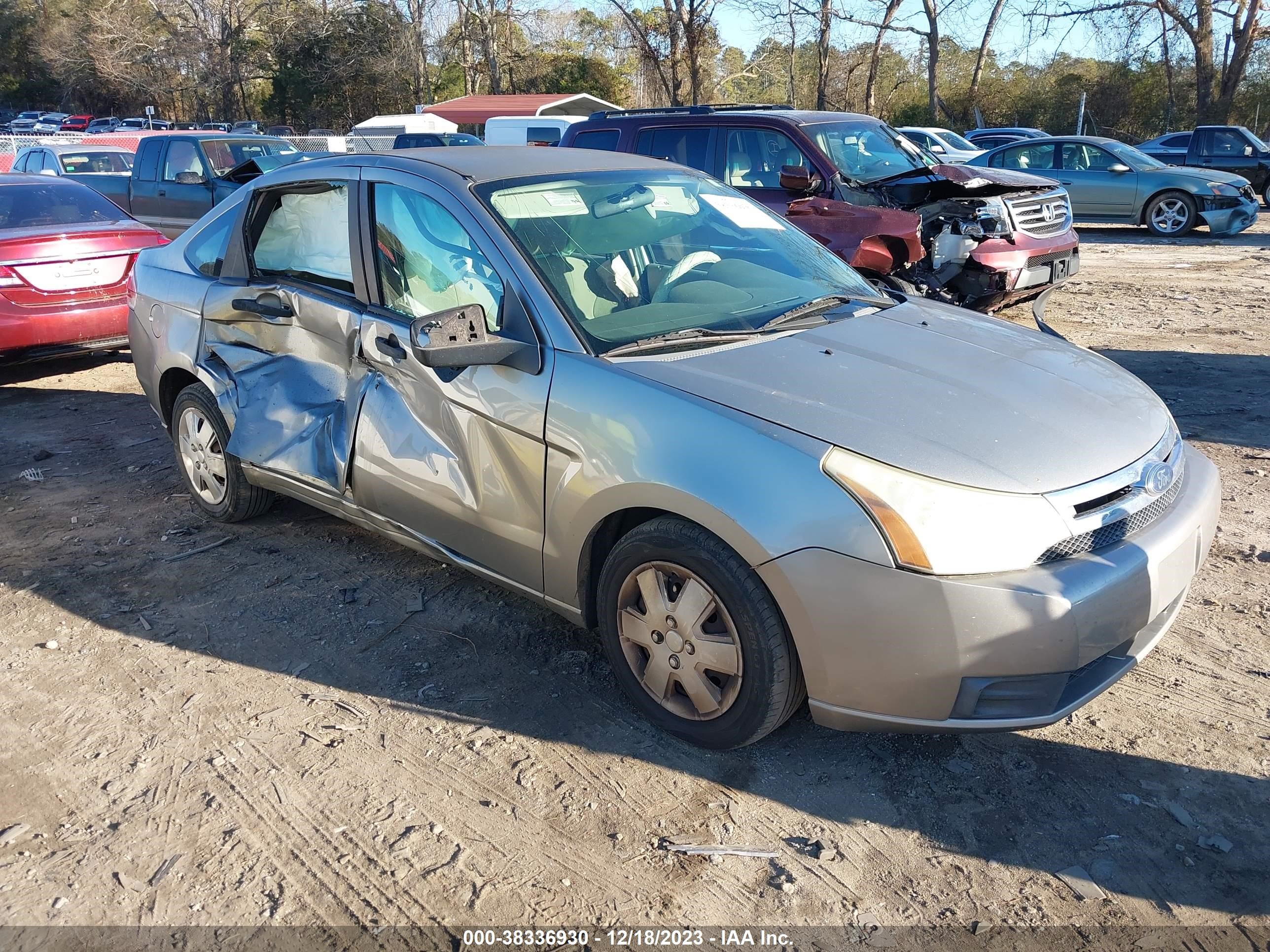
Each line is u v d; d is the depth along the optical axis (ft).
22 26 228.63
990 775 9.41
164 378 15.70
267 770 9.75
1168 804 8.93
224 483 15.07
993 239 25.07
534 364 10.25
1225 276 36.94
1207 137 62.39
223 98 175.11
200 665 11.65
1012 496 8.41
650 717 10.11
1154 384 22.02
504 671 11.37
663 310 11.10
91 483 17.79
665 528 9.32
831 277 13.05
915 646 8.27
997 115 135.95
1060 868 8.28
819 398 9.28
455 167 12.00
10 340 22.76
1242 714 10.14
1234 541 14.05
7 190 25.54
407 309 11.93
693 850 8.60
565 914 7.98
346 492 12.67
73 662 11.77
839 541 8.31
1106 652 8.58
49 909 8.12
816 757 9.75
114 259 24.08
